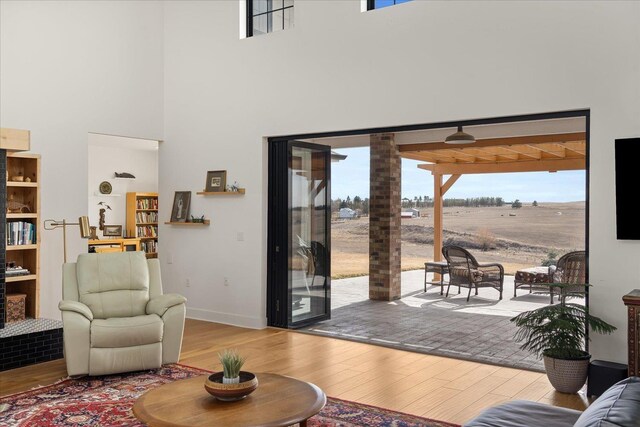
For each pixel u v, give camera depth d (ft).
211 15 24.14
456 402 14.03
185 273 25.05
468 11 17.85
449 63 18.21
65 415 13.09
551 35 16.43
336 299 30.86
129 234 39.19
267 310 23.08
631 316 13.60
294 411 9.73
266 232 23.00
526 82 16.84
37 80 21.29
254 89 22.89
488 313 26.55
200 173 24.57
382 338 21.02
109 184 38.50
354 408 13.55
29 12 21.07
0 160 17.80
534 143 27.35
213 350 19.20
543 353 15.10
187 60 24.90
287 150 22.57
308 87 21.43
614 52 15.47
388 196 29.71
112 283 17.54
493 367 17.21
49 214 21.54
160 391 10.78
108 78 23.49
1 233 17.85
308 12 21.39
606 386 14.15
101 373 15.74
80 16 22.57
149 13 25.09
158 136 25.49
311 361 17.80
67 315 15.53
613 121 15.47
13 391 14.87
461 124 18.39
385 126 19.65
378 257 30.32
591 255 15.72
